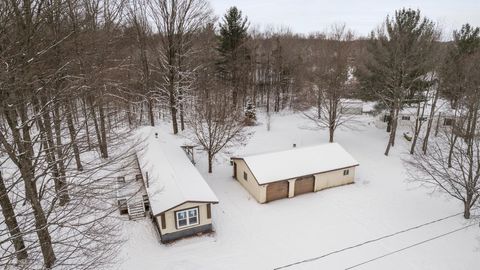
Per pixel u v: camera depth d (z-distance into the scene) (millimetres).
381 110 31453
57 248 13695
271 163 21156
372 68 29781
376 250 15828
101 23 18156
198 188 17703
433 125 33312
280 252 15672
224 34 37938
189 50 31078
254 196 20656
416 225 17766
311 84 39188
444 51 28875
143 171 19828
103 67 15711
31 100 10617
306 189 21406
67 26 13281
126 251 15273
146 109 36344
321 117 38375
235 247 15977
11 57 8602
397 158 27047
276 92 45375
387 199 20594
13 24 8961
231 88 38594
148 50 33938
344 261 15109
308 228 17578
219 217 18469
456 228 17422
